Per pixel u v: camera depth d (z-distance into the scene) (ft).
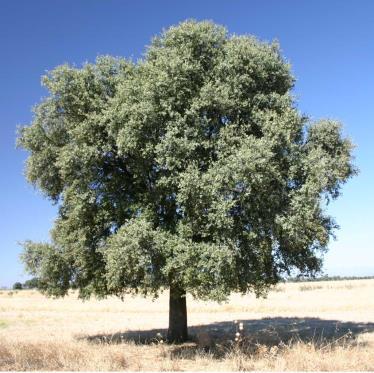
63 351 52.54
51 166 72.84
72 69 70.33
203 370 48.70
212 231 59.67
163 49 68.08
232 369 47.65
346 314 124.98
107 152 66.44
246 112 65.21
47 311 163.12
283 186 61.31
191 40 66.39
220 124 64.69
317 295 203.41
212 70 65.57
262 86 68.13
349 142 72.13
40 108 72.23
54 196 78.28
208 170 57.57
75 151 63.67
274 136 59.62
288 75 69.97
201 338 69.77
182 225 60.23
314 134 71.05
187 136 60.39
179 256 56.80
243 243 61.36
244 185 56.34
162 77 60.64
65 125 72.13
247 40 68.74
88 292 72.38
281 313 134.10
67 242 71.26
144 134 60.54
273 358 50.96
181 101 62.18
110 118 61.98
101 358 50.80
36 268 73.10
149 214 64.49
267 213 60.23
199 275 55.98
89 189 67.21
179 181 59.52
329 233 72.59
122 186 70.03
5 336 87.35
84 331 96.94
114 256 57.21
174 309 74.74
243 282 62.13
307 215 58.59
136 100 61.98
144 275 60.64
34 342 65.00
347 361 46.78
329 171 65.62
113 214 69.00
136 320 123.95
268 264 67.56
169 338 74.18
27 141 73.41
